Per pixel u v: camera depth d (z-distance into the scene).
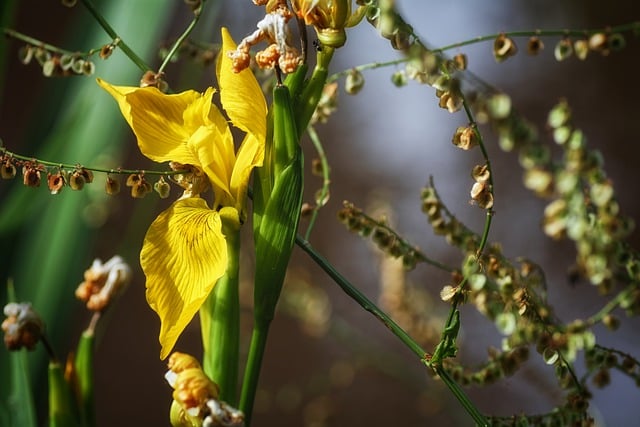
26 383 0.79
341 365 1.21
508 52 0.74
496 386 1.50
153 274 0.65
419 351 0.68
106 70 0.94
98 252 1.62
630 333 1.51
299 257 1.73
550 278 1.66
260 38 0.66
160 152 0.67
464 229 0.78
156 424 1.72
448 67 0.69
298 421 1.67
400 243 0.76
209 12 0.94
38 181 0.68
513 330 0.74
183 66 1.75
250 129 0.67
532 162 0.84
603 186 0.83
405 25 0.67
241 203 0.68
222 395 0.69
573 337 0.77
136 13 0.95
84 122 0.97
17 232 1.06
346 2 0.66
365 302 0.68
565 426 0.71
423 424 1.62
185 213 0.66
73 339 1.72
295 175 0.67
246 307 1.24
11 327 0.73
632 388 1.49
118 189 0.68
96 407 1.72
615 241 0.82
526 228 1.71
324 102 0.77
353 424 1.62
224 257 0.66
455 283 0.75
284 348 1.73
